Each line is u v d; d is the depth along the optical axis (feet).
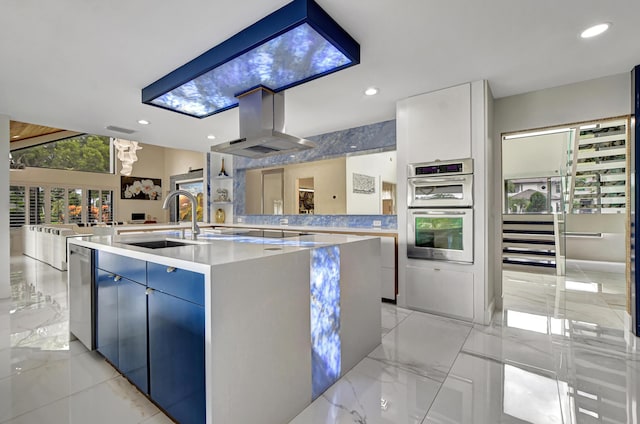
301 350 5.41
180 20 6.23
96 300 7.09
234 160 20.24
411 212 10.65
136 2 5.65
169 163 37.81
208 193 20.76
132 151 22.94
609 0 5.74
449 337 8.42
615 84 8.98
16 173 28.60
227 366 4.18
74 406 5.41
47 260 20.71
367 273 7.45
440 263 10.14
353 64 7.40
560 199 19.16
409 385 6.12
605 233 18.58
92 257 7.13
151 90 9.32
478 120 9.39
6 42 6.96
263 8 5.89
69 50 7.35
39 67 8.18
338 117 12.95
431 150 10.23
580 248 19.21
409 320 9.73
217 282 4.05
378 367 6.83
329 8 5.93
